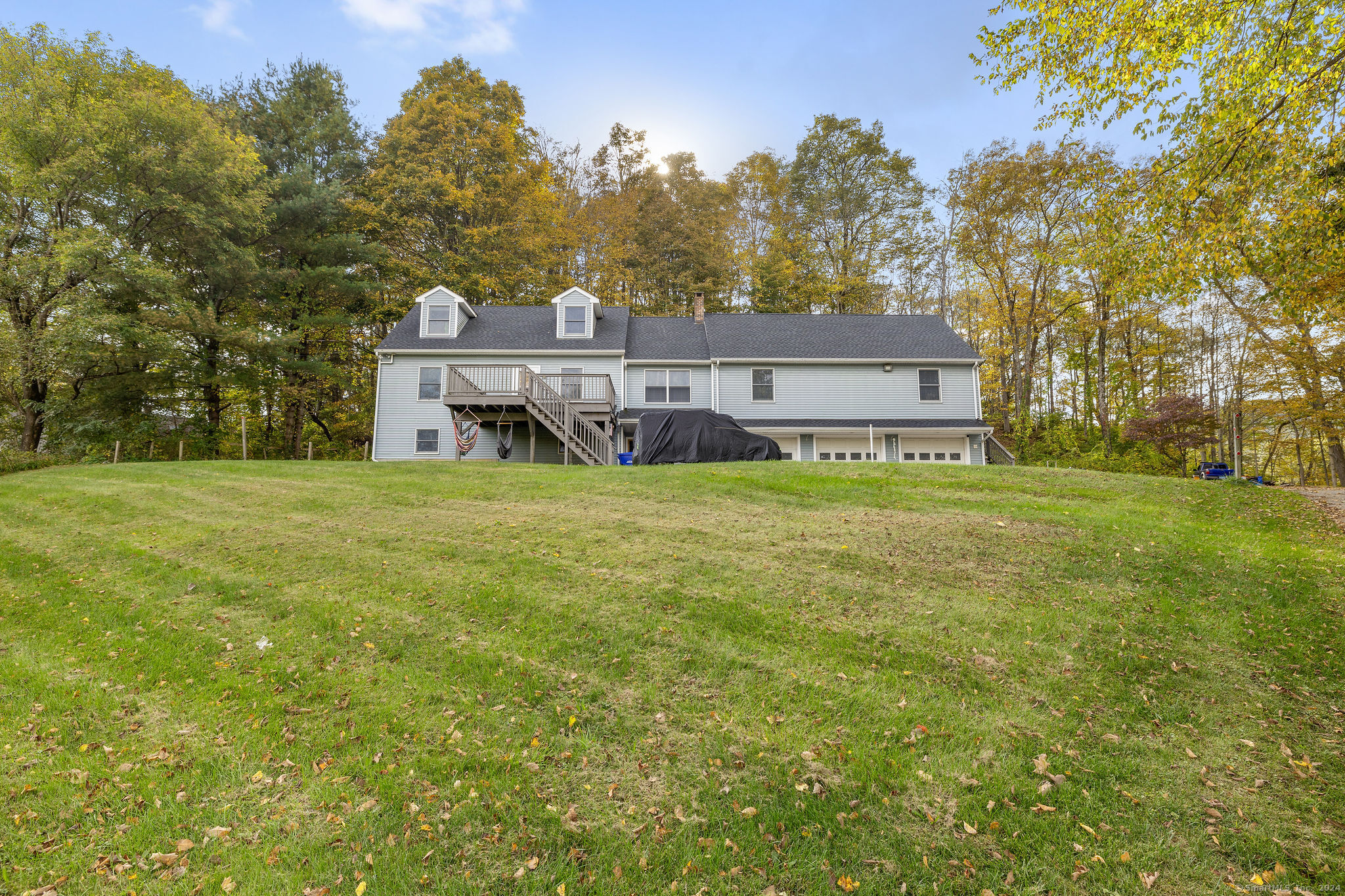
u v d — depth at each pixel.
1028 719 4.94
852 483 11.89
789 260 33.75
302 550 8.52
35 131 18.38
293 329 26.69
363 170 29.95
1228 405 31.23
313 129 27.97
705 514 9.98
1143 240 8.55
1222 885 3.48
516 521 9.67
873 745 4.62
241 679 5.46
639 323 24.66
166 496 11.71
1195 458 28.55
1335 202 7.53
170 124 20.42
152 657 5.84
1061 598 6.96
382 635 6.21
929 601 6.86
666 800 4.09
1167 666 5.71
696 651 5.87
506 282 30.03
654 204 35.47
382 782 4.19
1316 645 5.98
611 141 38.47
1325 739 4.69
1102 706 5.12
